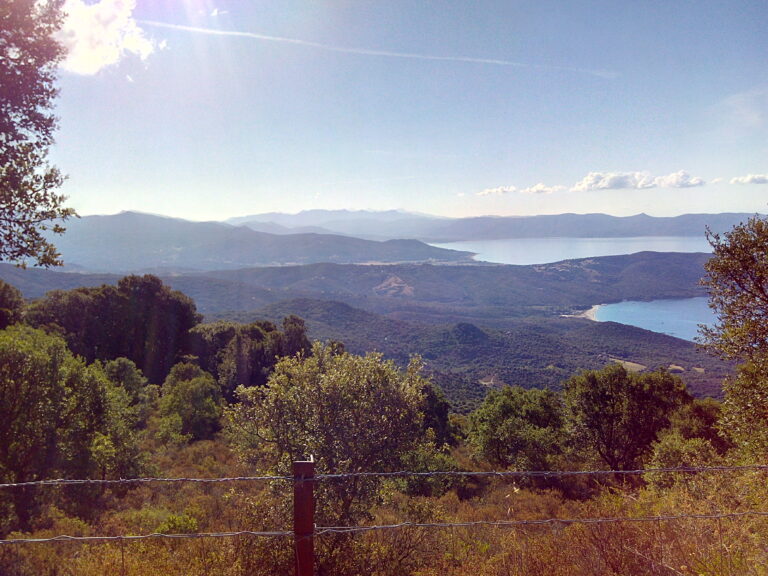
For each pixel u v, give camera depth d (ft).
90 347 139.03
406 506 25.41
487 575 13.69
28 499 31.01
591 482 53.21
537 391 100.12
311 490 10.96
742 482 16.93
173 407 84.64
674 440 50.65
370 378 24.91
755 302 33.22
